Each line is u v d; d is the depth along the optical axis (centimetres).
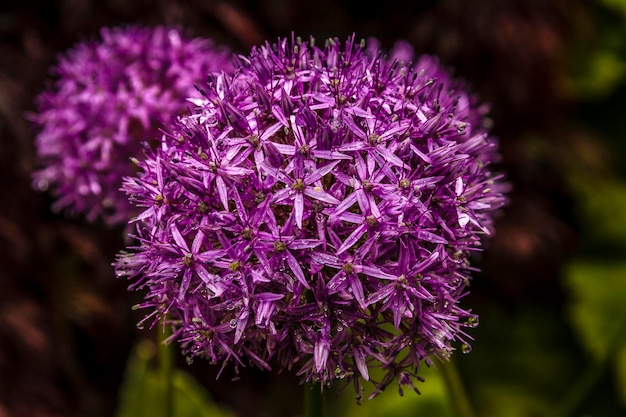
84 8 68
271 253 34
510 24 79
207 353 36
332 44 38
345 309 35
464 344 36
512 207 86
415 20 80
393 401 52
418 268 34
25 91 67
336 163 34
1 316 66
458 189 36
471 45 80
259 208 34
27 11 70
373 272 34
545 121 87
